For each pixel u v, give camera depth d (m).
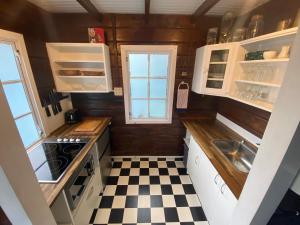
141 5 1.78
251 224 0.82
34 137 1.63
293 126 0.56
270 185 0.68
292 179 0.66
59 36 2.07
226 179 1.15
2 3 1.28
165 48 2.18
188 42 2.18
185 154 2.50
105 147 2.16
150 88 2.44
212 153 1.49
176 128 2.65
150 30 2.11
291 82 0.57
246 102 1.47
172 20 2.08
